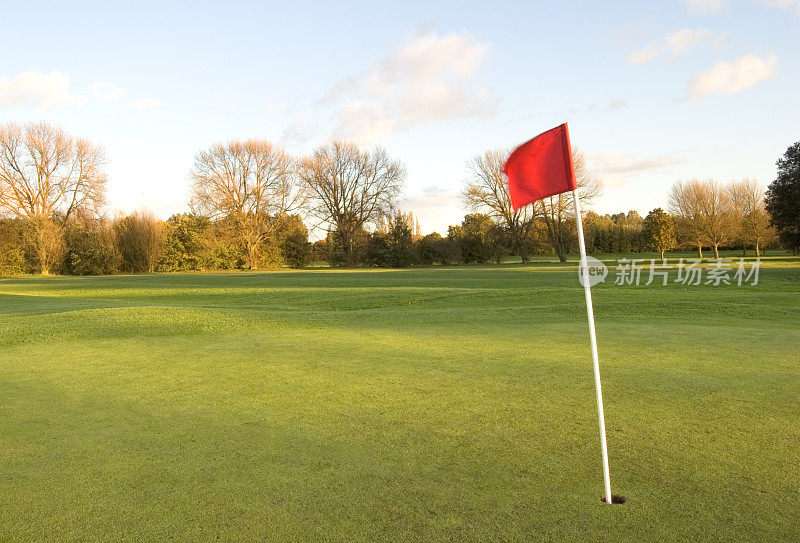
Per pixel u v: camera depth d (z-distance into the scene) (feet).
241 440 14.33
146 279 115.34
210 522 9.75
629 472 11.85
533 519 9.71
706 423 15.25
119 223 159.94
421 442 13.99
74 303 59.82
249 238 182.80
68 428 15.60
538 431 14.76
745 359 24.52
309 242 207.92
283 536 9.21
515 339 31.58
